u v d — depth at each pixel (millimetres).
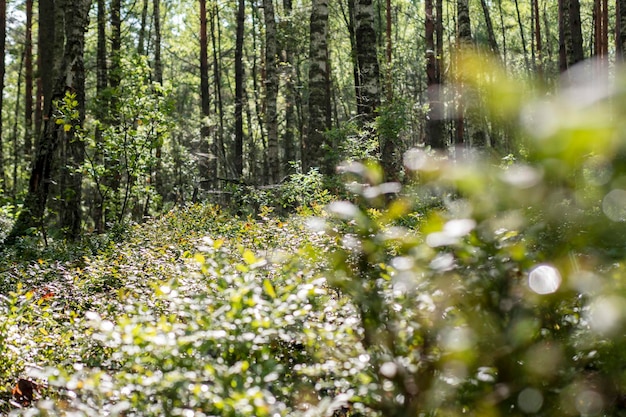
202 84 30641
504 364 1576
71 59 15391
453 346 1593
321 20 16797
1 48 26281
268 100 25672
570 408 1523
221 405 2334
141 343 2809
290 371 2906
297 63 34719
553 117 933
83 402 3035
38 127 30406
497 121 1034
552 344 1549
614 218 1159
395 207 1710
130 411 2725
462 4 20172
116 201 15594
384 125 12852
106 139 14781
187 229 11945
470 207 1369
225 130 44406
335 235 1882
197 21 43469
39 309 5508
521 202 1233
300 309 2861
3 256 11727
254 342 2691
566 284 1376
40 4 19812
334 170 13773
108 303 5863
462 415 1687
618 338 1390
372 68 14594
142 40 34781
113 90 14828
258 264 2996
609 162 999
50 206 17141
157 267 7477
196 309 2965
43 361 4531
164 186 29797
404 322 1834
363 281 1903
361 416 2590
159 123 15164
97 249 11930
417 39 45156
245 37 42938
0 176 31375
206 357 2758
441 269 1562
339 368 2408
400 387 1825
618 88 914
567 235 1261
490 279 1544
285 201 15219
